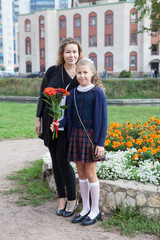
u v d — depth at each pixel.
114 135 4.79
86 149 2.88
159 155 3.96
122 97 23.50
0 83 27.22
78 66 2.91
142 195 3.03
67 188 3.23
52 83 3.20
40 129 3.35
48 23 42.47
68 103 3.02
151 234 2.76
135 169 3.51
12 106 17.33
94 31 41.09
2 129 9.43
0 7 92.75
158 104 20.27
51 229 2.88
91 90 2.91
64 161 3.14
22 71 46.88
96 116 2.85
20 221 3.06
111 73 40.72
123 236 2.73
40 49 44.06
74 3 52.62
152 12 16.38
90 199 3.36
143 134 5.26
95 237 2.71
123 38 39.12
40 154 6.30
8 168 5.18
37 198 3.67
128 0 39.62
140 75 40.06
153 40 38.97
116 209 3.19
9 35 96.62
